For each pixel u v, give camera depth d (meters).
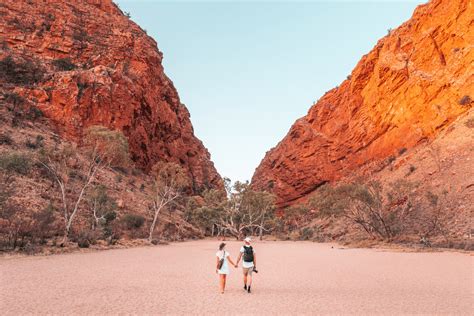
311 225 83.81
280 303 9.62
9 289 11.02
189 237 71.00
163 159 94.19
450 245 36.75
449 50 78.12
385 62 91.94
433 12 84.69
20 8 83.31
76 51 83.94
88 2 99.38
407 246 39.59
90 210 44.38
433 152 62.31
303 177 109.94
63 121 66.06
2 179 31.16
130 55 92.50
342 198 52.12
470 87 68.31
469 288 12.26
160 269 17.92
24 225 27.47
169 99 109.38
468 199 46.06
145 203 61.31
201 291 11.52
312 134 113.94
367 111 96.81
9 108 59.94
